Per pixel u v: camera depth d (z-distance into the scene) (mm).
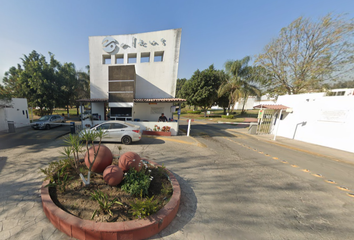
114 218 2066
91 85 13094
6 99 9859
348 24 11234
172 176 3361
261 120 10828
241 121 18812
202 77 22734
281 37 14391
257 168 4695
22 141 7023
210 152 6172
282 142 8578
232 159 5418
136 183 2643
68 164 3350
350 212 2750
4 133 8969
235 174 4195
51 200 2314
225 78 21500
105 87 13086
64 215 2021
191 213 2520
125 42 12734
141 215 2100
